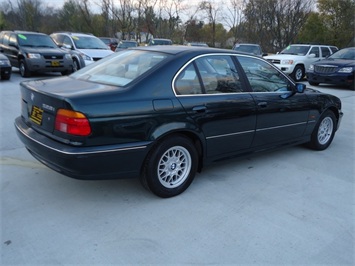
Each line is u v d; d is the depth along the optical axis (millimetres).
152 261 2418
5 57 11008
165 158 3305
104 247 2551
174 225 2885
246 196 3492
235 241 2697
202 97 3457
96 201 3240
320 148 5148
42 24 45000
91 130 2766
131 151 2971
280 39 31969
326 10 30344
